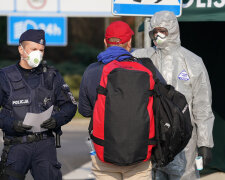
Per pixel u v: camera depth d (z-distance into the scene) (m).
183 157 12.17
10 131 11.47
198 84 12.18
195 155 12.35
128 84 9.80
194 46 19.58
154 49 12.78
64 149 26.89
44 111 11.45
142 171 10.55
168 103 10.20
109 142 9.77
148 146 9.97
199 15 16.50
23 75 11.71
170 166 12.20
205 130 11.97
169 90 10.61
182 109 10.58
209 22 19.23
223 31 18.98
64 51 99.88
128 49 11.35
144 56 12.73
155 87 10.22
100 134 9.91
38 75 11.77
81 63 95.31
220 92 19.16
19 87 11.56
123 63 10.53
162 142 10.38
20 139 11.51
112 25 11.09
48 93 11.70
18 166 11.53
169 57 12.33
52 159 11.77
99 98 10.00
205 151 11.92
